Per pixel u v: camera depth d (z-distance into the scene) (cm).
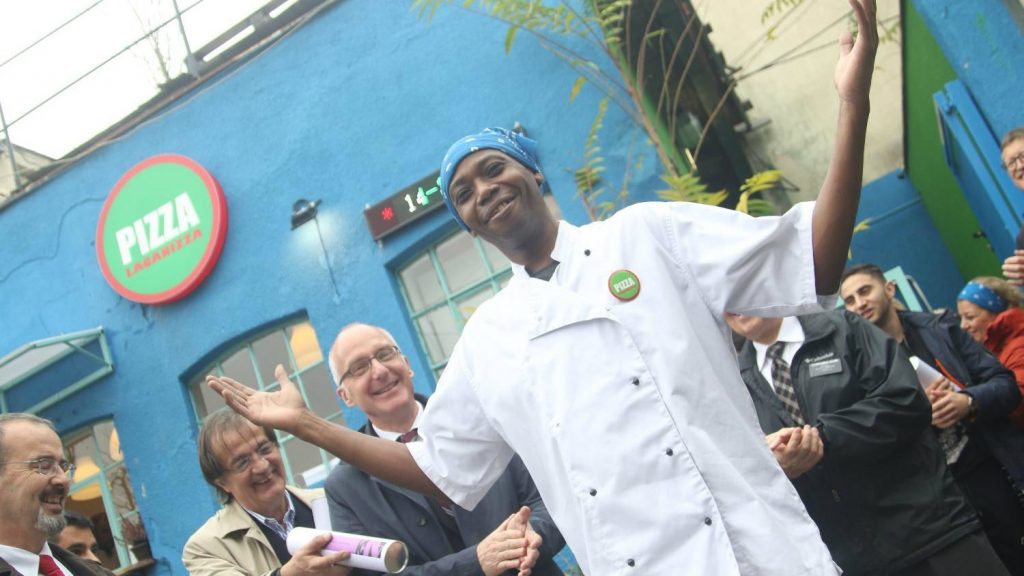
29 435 271
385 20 632
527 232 182
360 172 632
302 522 326
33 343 666
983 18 452
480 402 184
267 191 667
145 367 704
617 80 550
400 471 197
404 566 235
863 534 283
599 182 550
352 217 632
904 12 572
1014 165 394
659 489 157
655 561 155
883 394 279
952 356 356
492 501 274
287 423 191
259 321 660
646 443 158
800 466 265
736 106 884
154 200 700
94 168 745
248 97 681
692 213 172
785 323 310
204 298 684
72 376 735
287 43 669
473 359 184
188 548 314
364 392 299
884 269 852
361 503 272
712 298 168
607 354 164
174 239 690
